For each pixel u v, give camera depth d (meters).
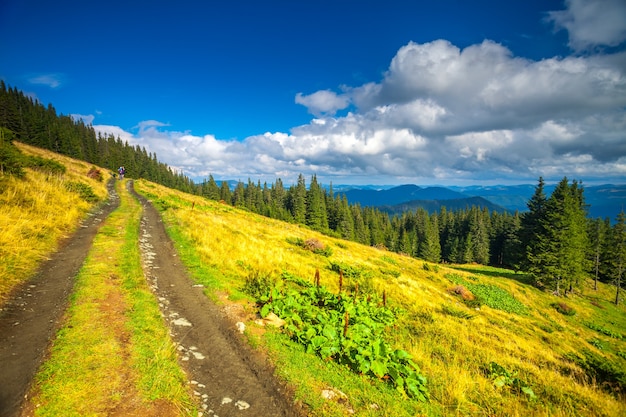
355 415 4.66
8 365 4.48
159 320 6.87
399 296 17.22
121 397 4.19
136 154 140.88
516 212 77.25
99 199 24.84
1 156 15.69
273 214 96.00
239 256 15.27
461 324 15.00
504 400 6.87
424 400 5.84
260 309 8.49
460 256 82.88
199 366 5.52
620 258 49.81
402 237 97.62
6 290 6.95
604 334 29.22
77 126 130.88
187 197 47.03
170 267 11.58
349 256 26.05
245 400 4.76
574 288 47.94
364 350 6.38
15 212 11.52
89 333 5.69
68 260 9.91
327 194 110.19
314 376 5.52
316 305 9.60
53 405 3.84
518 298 31.66
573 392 8.23
